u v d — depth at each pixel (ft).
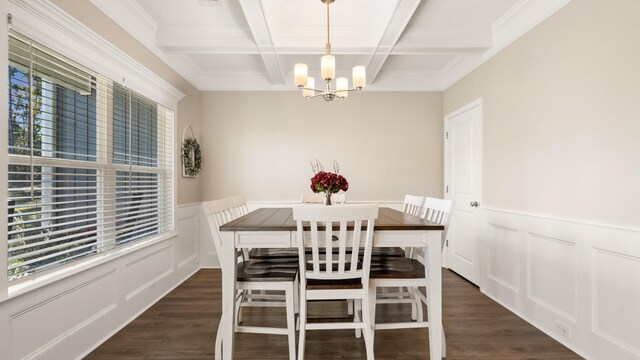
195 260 12.96
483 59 10.59
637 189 5.59
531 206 8.26
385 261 7.25
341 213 5.47
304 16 9.30
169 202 10.86
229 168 13.73
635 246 5.59
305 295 5.77
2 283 4.85
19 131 5.34
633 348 5.65
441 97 14.01
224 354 6.02
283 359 6.53
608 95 6.13
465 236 11.89
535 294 8.08
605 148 6.19
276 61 11.19
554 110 7.49
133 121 8.77
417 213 9.07
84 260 6.73
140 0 8.31
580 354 6.68
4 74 4.87
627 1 5.76
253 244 6.17
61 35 6.01
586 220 6.59
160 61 10.21
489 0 8.30
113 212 7.81
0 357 4.85
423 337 7.46
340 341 7.27
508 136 9.27
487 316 8.61
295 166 13.79
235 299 6.24
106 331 7.34
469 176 11.63
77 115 6.68
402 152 13.94
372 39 10.16
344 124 13.87
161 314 8.68
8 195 5.26
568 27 7.09
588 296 6.52
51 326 5.81
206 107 13.71
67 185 6.53
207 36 9.86
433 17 9.21
